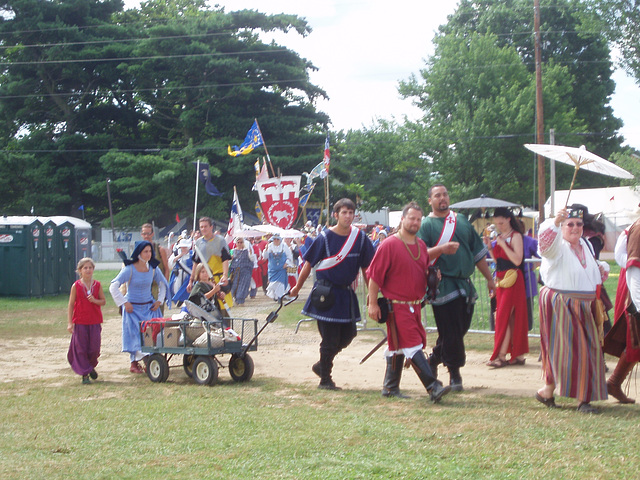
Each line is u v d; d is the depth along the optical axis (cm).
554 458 465
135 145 5462
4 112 5259
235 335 806
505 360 871
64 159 5391
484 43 4691
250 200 5225
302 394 724
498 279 870
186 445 525
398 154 4875
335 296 741
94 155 5275
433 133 4688
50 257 2147
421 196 4900
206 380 795
